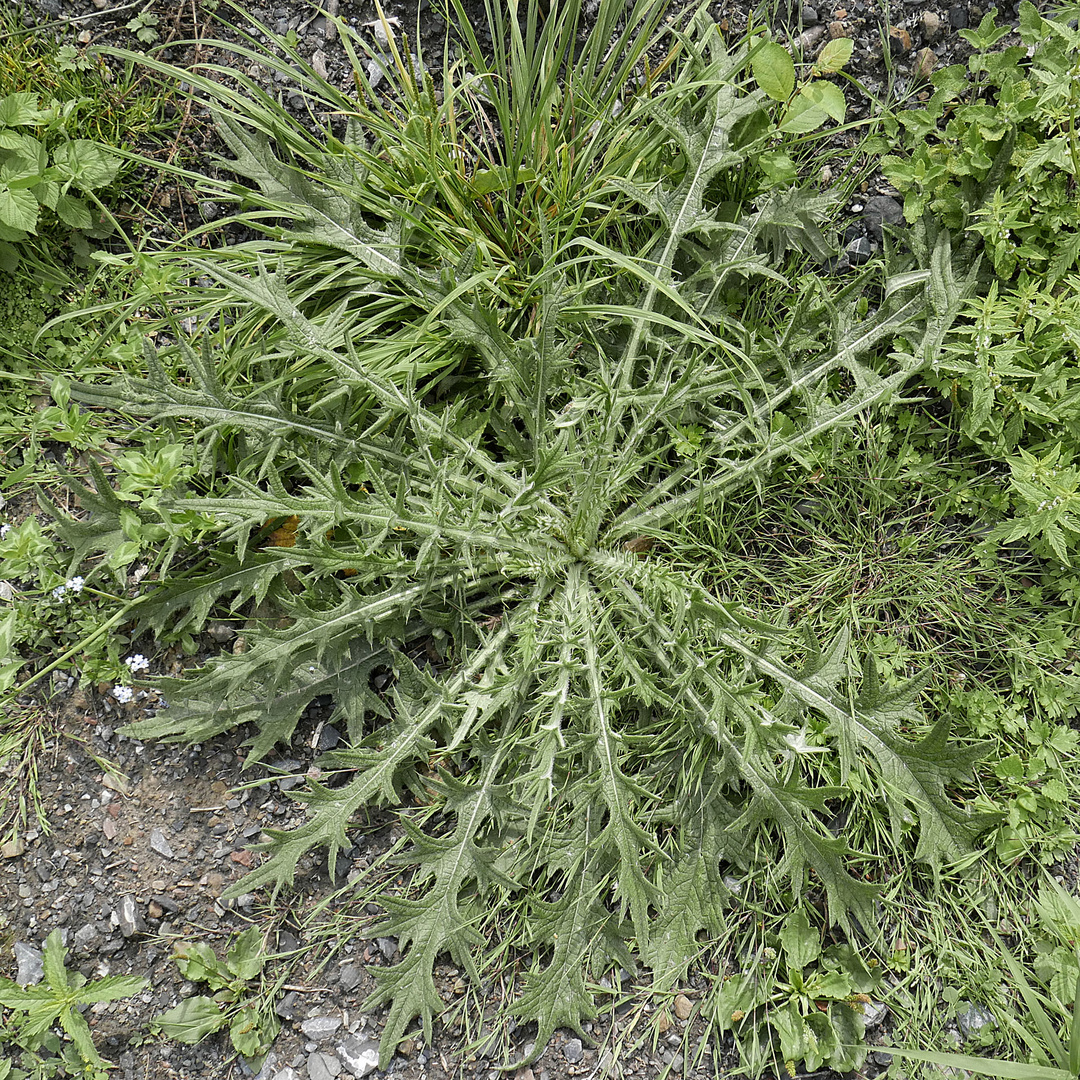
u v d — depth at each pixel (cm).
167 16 101
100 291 101
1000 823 96
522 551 97
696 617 94
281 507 91
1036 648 98
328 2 101
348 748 99
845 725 93
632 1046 96
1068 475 95
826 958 96
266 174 97
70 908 97
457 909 94
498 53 97
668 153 100
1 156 97
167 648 100
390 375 96
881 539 100
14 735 98
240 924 97
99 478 93
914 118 98
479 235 98
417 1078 96
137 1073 96
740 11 101
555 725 90
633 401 95
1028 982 96
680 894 95
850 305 99
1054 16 99
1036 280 99
